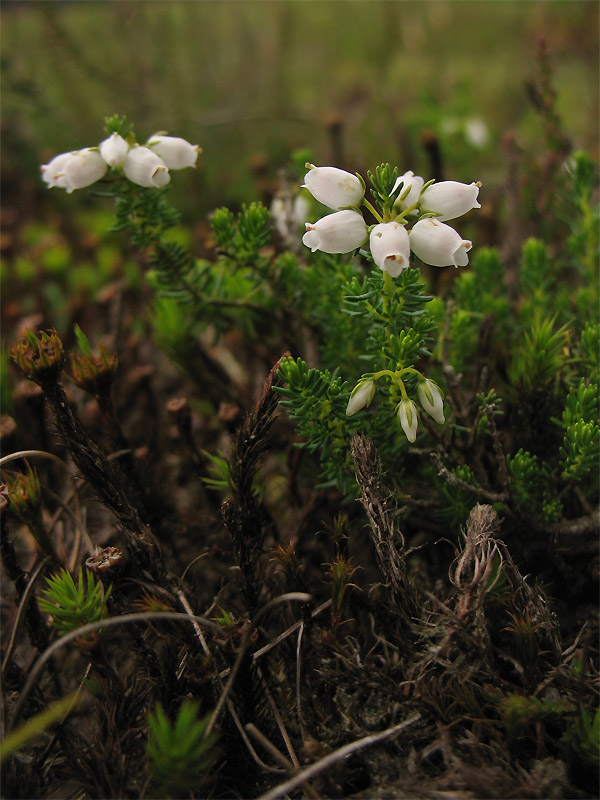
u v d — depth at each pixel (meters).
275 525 0.17
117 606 0.15
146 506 0.17
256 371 0.21
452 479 0.15
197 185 0.31
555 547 0.16
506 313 0.19
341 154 0.28
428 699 0.14
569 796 0.13
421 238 0.14
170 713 0.14
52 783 0.14
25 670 0.15
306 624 0.15
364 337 0.18
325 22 0.49
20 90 0.32
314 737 0.14
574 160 0.20
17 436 0.18
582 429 0.15
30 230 0.28
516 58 0.45
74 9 0.44
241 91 0.39
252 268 0.18
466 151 0.30
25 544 0.18
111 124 0.16
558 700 0.14
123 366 0.21
